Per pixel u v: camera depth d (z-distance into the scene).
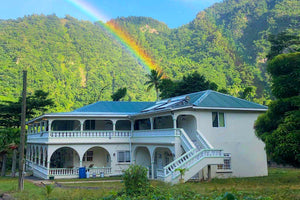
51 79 134.00
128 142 31.59
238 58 161.75
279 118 20.72
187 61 168.50
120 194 14.52
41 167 30.89
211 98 27.38
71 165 32.50
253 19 199.38
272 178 23.66
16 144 32.41
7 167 44.06
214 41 185.50
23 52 150.38
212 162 22.47
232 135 26.47
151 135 28.16
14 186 20.78
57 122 35.69
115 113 32.00
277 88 20.62
